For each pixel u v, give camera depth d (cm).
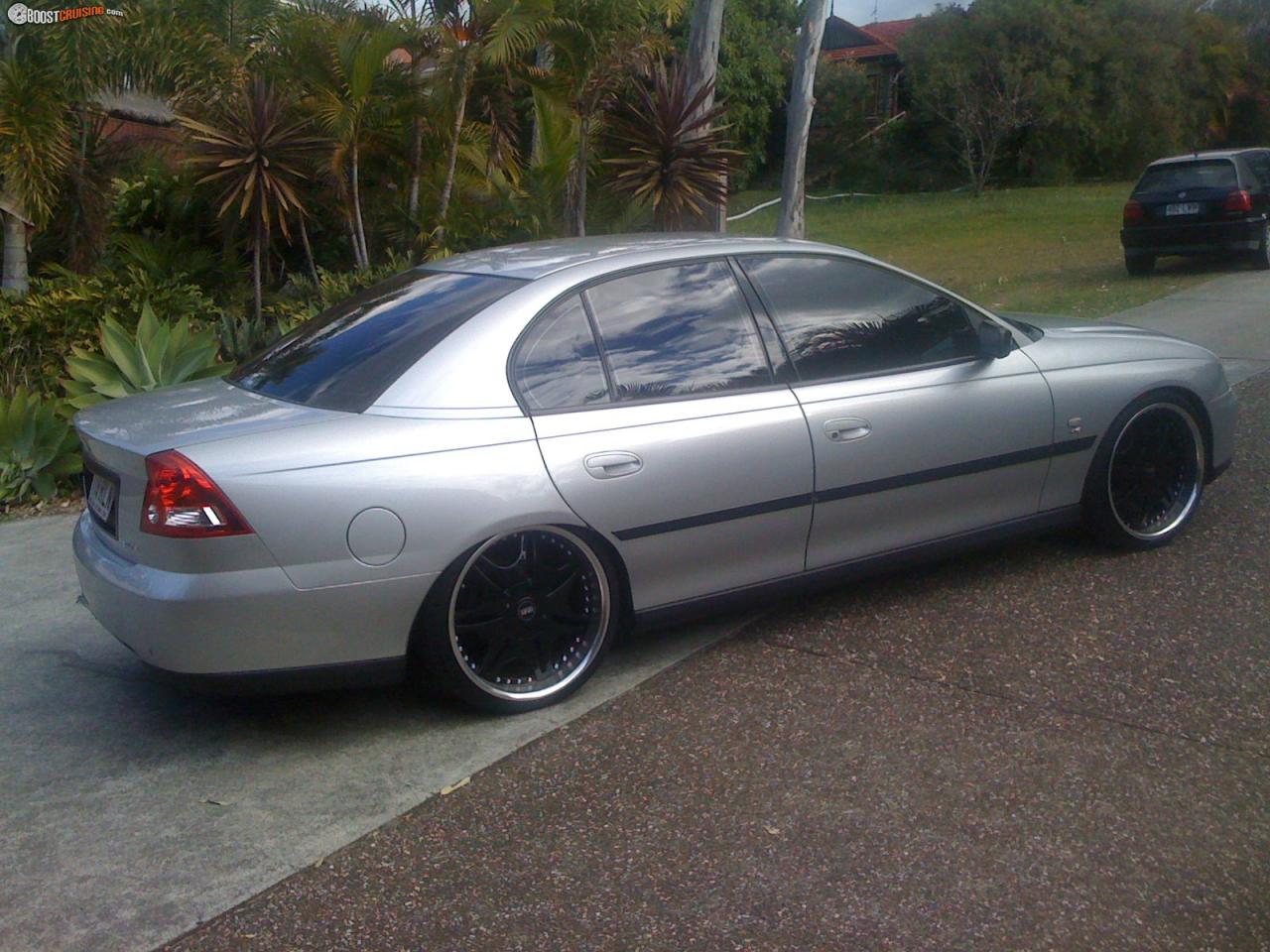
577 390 411
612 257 439
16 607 546
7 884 322
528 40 1069
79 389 794
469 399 392
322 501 364
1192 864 310
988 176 3616
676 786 357
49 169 1073
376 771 376
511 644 404
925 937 285
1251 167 1551
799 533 448
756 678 427
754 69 3559
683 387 428
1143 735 375
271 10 1175
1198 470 543
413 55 1112
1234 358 946
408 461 376
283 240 1169
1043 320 589
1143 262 1565
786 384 446
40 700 441
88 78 1075
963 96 3322
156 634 365
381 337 420
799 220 1130
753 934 289
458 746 390
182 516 358
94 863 331
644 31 1264
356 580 370
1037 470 500
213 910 308
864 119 3812
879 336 472
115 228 1177
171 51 1080
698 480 421
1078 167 3509
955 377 477
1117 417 516
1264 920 288
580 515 400
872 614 482
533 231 1176
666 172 1115
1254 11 3672
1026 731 380
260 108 1004
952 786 350
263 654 367
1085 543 552
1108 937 283
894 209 3103
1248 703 393
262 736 404
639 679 432
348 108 1041
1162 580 501
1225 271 1556
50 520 698
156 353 776
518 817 345
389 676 387
